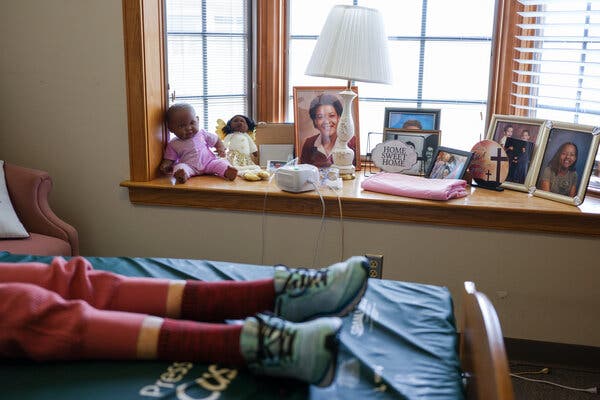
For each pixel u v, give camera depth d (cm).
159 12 248
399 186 236
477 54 268
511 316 235
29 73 250
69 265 146
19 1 244
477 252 231
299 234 243
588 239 222
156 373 122
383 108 280
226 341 123
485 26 264
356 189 244
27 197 234
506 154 243
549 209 219
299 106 266
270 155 273
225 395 115
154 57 246
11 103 255
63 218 263
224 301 137
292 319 134
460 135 276
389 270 239
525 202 228
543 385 221
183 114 251
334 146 266
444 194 226
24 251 215
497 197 235
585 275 225
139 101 242
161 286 141
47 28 244
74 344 125
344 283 132
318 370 115
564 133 231
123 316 129
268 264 249
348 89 254
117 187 254
